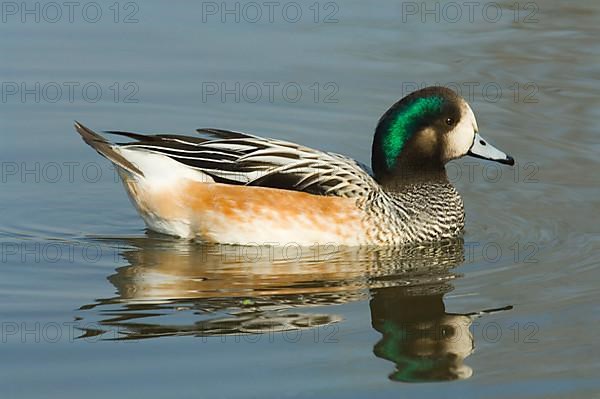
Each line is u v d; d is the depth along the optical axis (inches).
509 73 762.8
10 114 709.9
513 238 564.7
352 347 438.9
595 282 502.3
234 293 487.5
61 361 422.6
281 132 695.7
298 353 432.8
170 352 430.6
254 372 416.8
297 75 760.3
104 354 427.8
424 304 482.6
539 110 717.9
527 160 657.6
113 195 620.1
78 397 395.5
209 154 550.0
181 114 717.9
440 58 781.9
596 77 757.3
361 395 402.6
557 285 500.4
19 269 511.8
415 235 556.7
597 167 647.1
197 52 789.2
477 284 504.7
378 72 761.0
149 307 470.6
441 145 565.9
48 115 712.4
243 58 781.3
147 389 402.0
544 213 595.5
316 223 537.6
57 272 510.0
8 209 592.1
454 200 570.3
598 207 600.1
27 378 409.4
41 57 778.8
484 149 573.0
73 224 577.6
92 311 466.0
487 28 825.5
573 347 441.7
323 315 467.2
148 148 550.9
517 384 413.1
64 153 668.1
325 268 521.3
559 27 827.4
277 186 546.6
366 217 543.8
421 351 438.0
